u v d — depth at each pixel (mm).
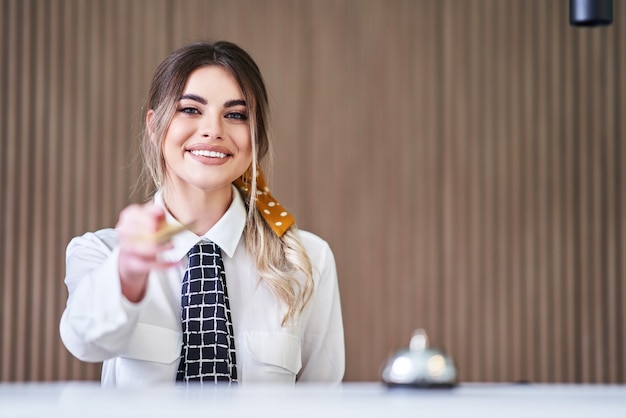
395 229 5363
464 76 5434
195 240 1995
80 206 5188
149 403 1035
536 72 5484
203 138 1931
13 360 5117
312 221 5309
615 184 5523
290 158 5309
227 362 1927
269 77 5320
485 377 5402
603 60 5477
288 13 5348
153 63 5258
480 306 5414
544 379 5445
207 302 1952
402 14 5410
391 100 5383
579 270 5496
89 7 5246
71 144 5211
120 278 1502
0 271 5145
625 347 5484
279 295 1988
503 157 5457
